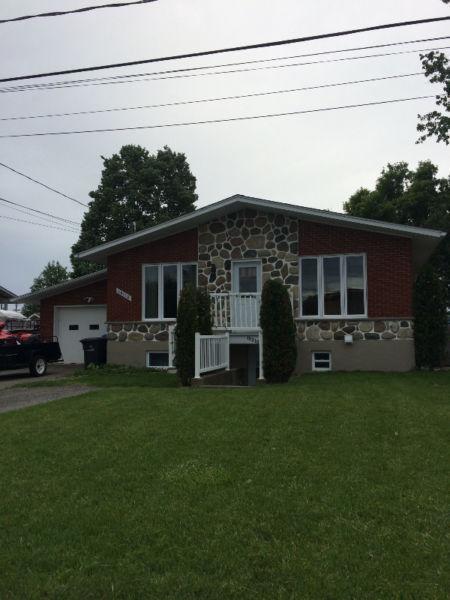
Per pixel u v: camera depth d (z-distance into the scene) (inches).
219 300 595.8
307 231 623.8
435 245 640.4
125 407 339.6
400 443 246.7
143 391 414.3
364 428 273.7
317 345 608.4
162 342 668.7
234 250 648.4
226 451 237.8
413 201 1057.5
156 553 150.0
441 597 127.3
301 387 428.1
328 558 145.4
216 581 135.5
